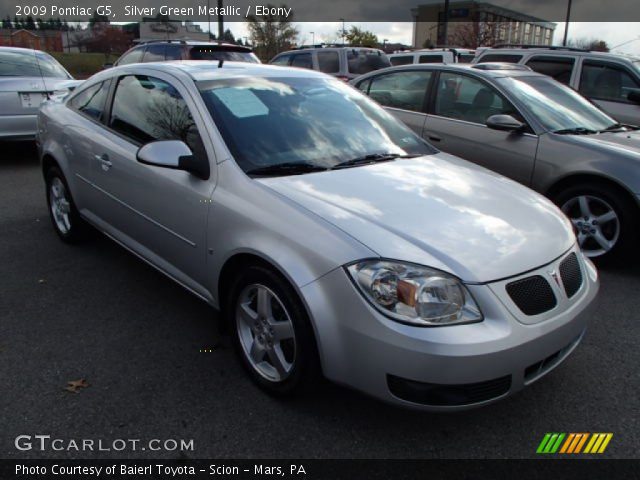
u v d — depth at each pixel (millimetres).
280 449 2479
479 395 2307
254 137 3172
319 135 3410
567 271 2682
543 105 5203
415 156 3574
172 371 3021
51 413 2650
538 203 3090
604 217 4562
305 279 2449
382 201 2766
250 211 2752
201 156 3117
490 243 2525
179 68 3645
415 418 2701
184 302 3834
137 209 3621
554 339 2443
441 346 2207
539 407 2809
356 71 12391
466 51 14250
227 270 2959
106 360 3109
